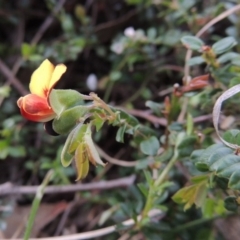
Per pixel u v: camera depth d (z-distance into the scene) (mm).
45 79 124
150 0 217
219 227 173
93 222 199
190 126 153
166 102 157
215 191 153
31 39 248
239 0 192
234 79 149
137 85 224
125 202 179
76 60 235
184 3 202
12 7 247
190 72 204
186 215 172
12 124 205
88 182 210
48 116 125
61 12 239
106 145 217
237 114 162
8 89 209
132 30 208
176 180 175
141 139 151
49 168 207
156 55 217
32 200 208
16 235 192
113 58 222
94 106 126
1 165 222
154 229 164
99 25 238
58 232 197
